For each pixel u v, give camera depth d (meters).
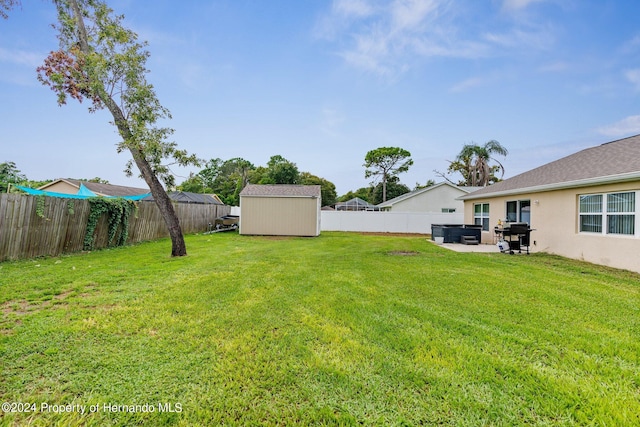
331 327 3.23
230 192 43.25
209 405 2.00
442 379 2.29
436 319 3.48
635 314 3.72
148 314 3.55
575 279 5.59
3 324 3.19
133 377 2.28
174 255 8.08
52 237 7.82
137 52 7.60
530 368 2.45
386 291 4.65
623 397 2.09
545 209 9.32
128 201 10.67
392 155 37.16
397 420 1.88
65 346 2.73
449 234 12.17
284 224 15.37
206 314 3.58
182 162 8.09
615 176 6.62
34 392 2.09
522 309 3.86
